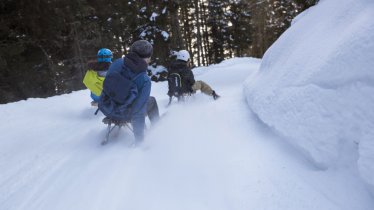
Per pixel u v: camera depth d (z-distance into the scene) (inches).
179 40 680.4
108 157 134.4
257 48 1544.0
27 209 99.0
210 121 166.2
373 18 87.9
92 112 229.9
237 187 94.3
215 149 125.6
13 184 118.0
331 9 127.0
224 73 467.8
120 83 134.6
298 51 130.6
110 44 775.7
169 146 136.7
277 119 114.7
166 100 272.5
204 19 1219.9
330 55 96.0
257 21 1491.1
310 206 78.5
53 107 250.4
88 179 114.4
